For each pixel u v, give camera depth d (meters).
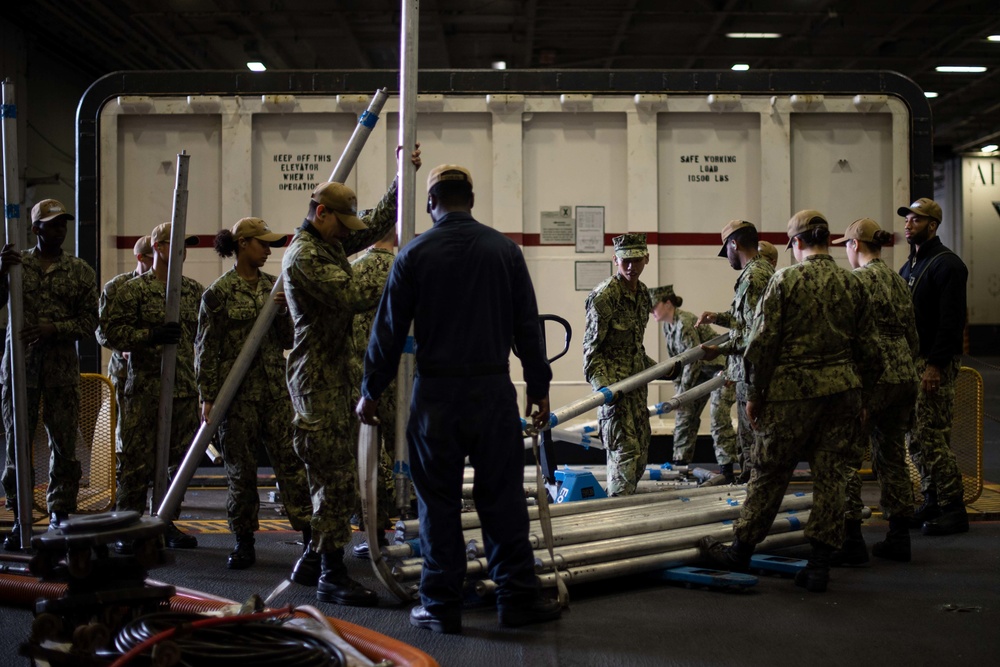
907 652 3.74
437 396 3.95
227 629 3.26
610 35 18.92
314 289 4.21
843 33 18.86
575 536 4.81
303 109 7.82
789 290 4.62
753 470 4.80
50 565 3.36
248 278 5.27
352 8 16.72
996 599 4.52
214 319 5.08
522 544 4.09
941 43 19.61
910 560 5.36
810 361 4.62
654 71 7.88
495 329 4.00
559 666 3.59
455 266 3.98
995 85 23.73
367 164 7.82
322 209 4.37
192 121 7.93
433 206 4.18
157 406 5.63
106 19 16.23
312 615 3.60
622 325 6.04
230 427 5.17
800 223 4.81
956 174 31.20
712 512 5.48
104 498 7.32
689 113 7.94
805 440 4.66
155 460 5.24
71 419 5.91
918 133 7.97
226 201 7.84
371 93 7.80
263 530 6.41
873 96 7.91
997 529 6.29
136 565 3.47
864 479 8.20
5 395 5.68
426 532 4.05
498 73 7.82
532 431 4.41
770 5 17.30
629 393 6.01
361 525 6.17
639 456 5.99
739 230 5.68
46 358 5.81
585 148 7.92
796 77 7.92
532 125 7.90
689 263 7.95
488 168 7.87
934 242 6.34
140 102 7.84
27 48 16.11
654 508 5.61
